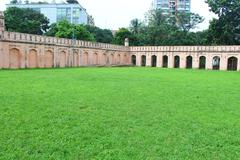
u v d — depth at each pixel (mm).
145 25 83375
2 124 10109
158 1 119812
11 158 7312
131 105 14039
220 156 7793
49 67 50812
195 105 14547
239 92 20031
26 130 9508
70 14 106812
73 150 7938
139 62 70875
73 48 56312
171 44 75000
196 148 8336
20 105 13297
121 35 76375
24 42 46094
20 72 34719
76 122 10609
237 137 9398
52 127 9906
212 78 33094
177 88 21547
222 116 12211
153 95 17500
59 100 14867
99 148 8117
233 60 61562
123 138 8977
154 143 8617
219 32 64562
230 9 62125
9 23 67688
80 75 31859
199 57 64062
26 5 106812
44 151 7824
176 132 9734
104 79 27438
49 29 73812
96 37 80750
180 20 83000
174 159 7500
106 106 13641
